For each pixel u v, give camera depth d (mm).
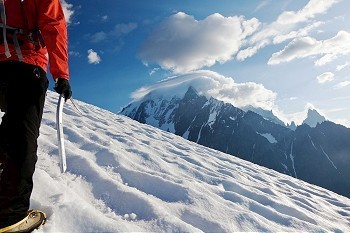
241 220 3662
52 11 2244
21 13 2225
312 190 8688
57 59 2156
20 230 1924
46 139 5234
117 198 3316
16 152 1920
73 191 3043
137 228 2730
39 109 2104
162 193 4020
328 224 4938
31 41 2219
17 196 1911
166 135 12188
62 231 2318
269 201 5301
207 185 5148
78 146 5402
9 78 2082
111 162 4785
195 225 3363
